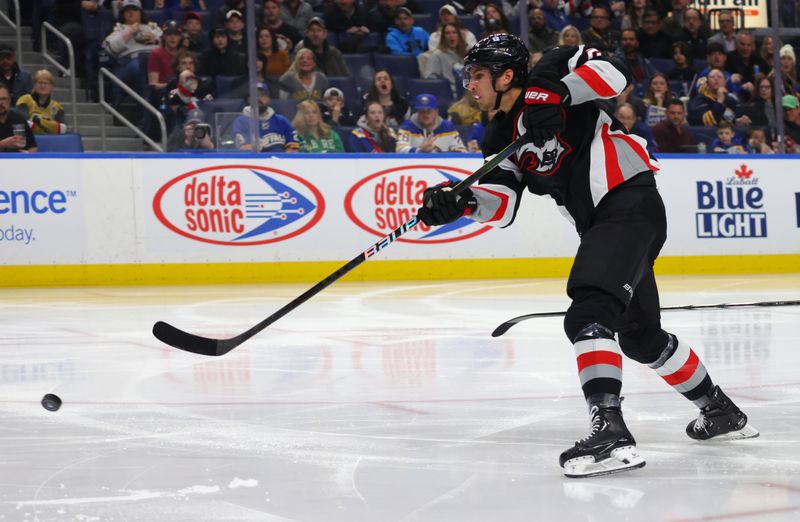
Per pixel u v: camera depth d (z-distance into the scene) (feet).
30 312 41.63
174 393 22.54
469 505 13.04
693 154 64.03
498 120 17.02
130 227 57.00
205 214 57.82
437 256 60.44
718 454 15.98
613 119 16.52
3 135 57.06
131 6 61.52
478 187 17.15
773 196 65.21
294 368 26.20
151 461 15.87
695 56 68.23
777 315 37.93
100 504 13.29
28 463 15.79
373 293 50.24
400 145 62.08
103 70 61.36
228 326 36.22
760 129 67.51
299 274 59.00
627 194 15.87
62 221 56.13
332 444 17.07
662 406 20.22
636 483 14.11
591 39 66.23
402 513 12.69
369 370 25.71
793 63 68.13
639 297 16.17
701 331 32.96
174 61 60.75
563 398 21.40
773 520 12.14
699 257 63.82
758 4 69.05
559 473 14.83
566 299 45.75
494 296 47.85
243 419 19.43
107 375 25.27
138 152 58.90
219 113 60.39
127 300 47.01
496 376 24.47
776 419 18.81
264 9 61.26
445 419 19.24
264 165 58.49
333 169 59.31
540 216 61.72
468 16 66.54
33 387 23.53
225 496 13.65
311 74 61.26
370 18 65.51
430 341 31.42
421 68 64.49
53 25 62.18
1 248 55.31
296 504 13.19
